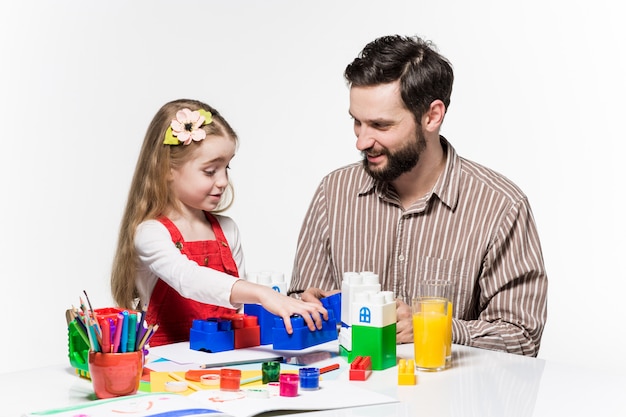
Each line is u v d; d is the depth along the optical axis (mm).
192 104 2092
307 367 1597
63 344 2979
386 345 1642
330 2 3084
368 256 2203
